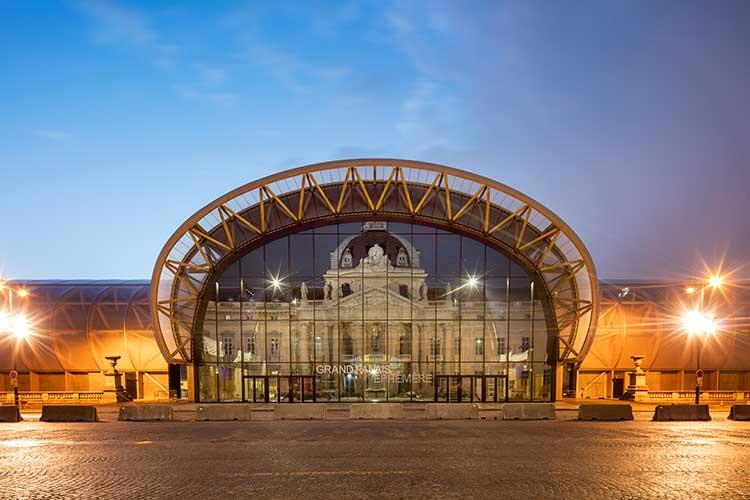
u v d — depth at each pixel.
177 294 37.91
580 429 23.17
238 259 37.72
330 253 37.84
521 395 36.94
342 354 37.12
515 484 13.23
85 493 12.63
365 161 35.19
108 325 43.47
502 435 21.27
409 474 14.25
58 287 46.75
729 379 45.47
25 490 12.91
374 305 37.38
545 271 37.72
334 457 16.59
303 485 13.20
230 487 13.00
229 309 37.47
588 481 13.52
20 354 43.44
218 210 35.94
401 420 27.23
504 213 38.19
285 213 37.97
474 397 36.91
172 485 13.25
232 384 37.16
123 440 20.28
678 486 13.10
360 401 36.81
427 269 37.66
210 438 20.77
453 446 18.56
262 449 18.08
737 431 22.53
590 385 44.06
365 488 12.87
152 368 43.56
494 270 37.59
